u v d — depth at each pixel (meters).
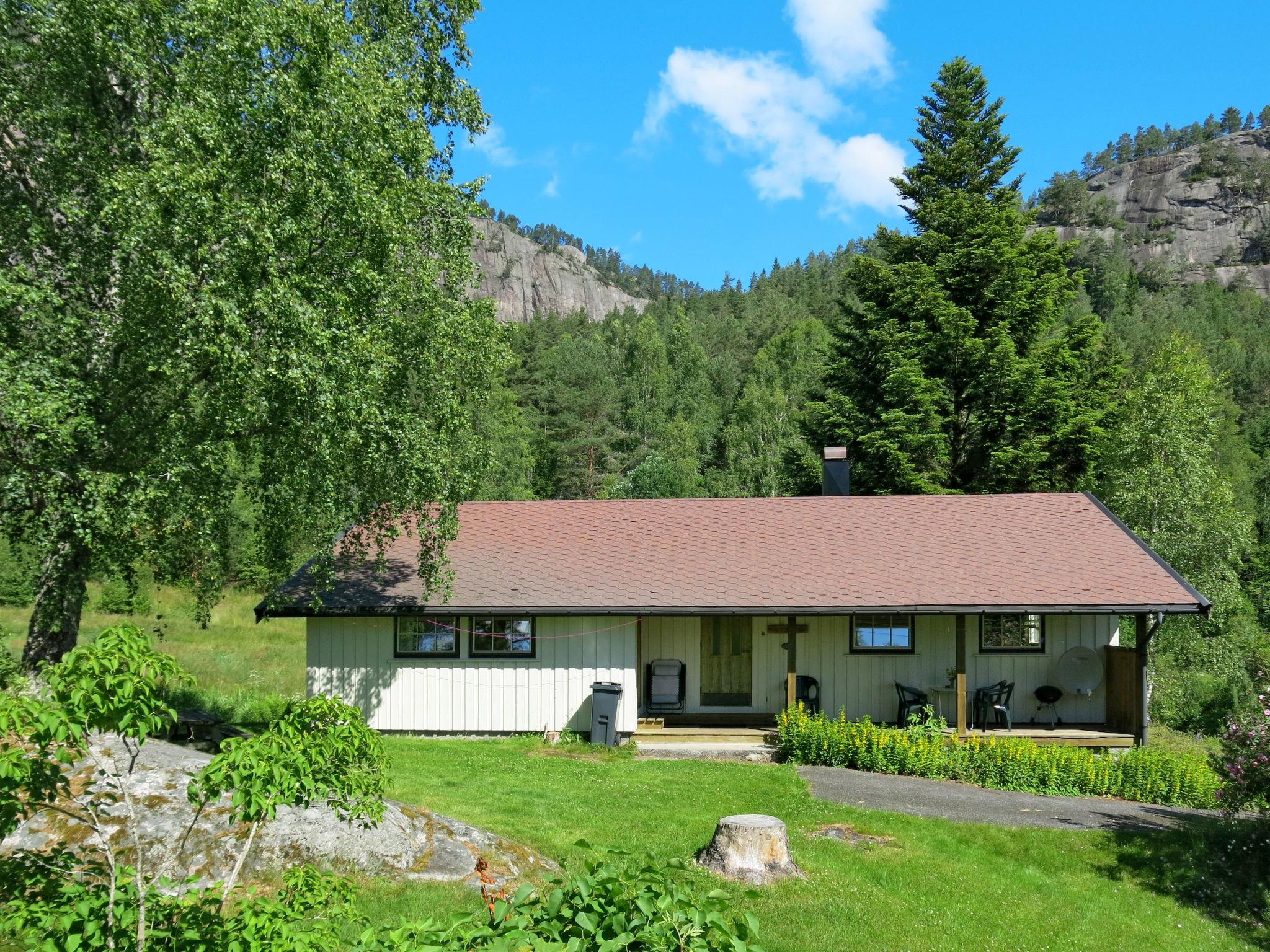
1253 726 11.82
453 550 19.67
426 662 17.98
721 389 109.06
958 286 33.12
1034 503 20.95
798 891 9.62
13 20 13.84
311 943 4.29
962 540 19.42
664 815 12.22
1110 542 19.06
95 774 7.99
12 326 12.88
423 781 13.66
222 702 18.55
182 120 12.16
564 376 82.62
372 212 13.24
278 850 8.03
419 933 3.99
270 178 12.61
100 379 13.28
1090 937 9.20
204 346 11.52
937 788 14.46
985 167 36.84
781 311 139.62
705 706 18.67
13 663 14.16
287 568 15.06
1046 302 32.28
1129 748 16.95
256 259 12.30
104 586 27.61
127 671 4.12
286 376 11.79
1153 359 34.28
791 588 17.75
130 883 4.45
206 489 12.90
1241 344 116.56
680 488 60.06
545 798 12.93
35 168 14.04
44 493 12.33
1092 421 30.30
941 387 31.55
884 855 10.99
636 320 173.12
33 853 4.37
